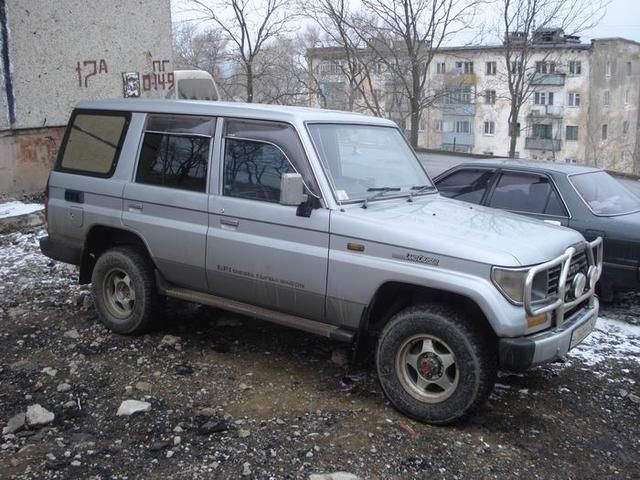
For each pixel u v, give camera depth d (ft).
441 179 24.47
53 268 24.56
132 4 39.42
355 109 92.53
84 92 37.14
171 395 14.35
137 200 17.24
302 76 84.99
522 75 85.25
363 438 12.66
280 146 15.02
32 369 15.62
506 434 13.12
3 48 32.81
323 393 14.67
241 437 12.57
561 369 16.60
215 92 47.60
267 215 14.96
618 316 21.04
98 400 14.08
